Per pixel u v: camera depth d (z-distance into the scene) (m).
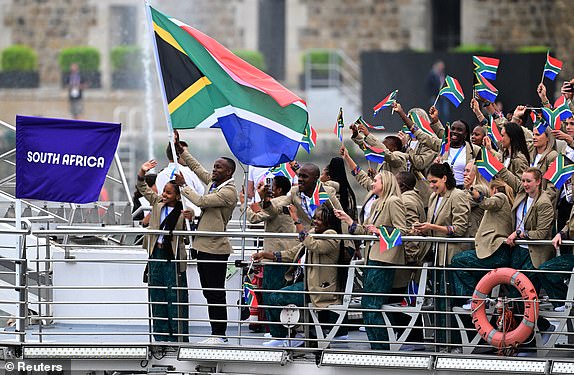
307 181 46.28
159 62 47.91
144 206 56.94
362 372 44.16
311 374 44.62
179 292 46.47
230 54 48.25
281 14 132.25
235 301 51.66
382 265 44.31
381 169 49.75
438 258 44.78
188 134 114.38
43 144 46.56
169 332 46.19
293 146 47.50
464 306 44.31
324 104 124.69
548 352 43.81
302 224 47.34
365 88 118.88
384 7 133.12
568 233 43.16
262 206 46.81
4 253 52.69
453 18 132.75
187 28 48.12
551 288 43.53
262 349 44.78
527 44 129.12
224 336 45.06
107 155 46.62
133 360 45.75
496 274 42.81
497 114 50.09
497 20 129.25
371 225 44.28
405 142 51.06
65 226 56.03
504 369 42.75
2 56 129.62
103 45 128.25
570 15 127.75
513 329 42.97
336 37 132.88
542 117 47.00
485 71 50.19
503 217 43.59
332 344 46.44
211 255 46.53
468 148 48.66
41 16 130.00
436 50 132.00
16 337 49.25
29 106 128.50
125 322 52.09
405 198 45.75
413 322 43.88
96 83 126.88
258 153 47.41
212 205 46.28
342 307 44.84
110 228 53.44
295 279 46.41
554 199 43.91
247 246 56.19
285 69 131.50
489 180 43.66
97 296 52.03
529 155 45.88
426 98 117.62
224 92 47.66
